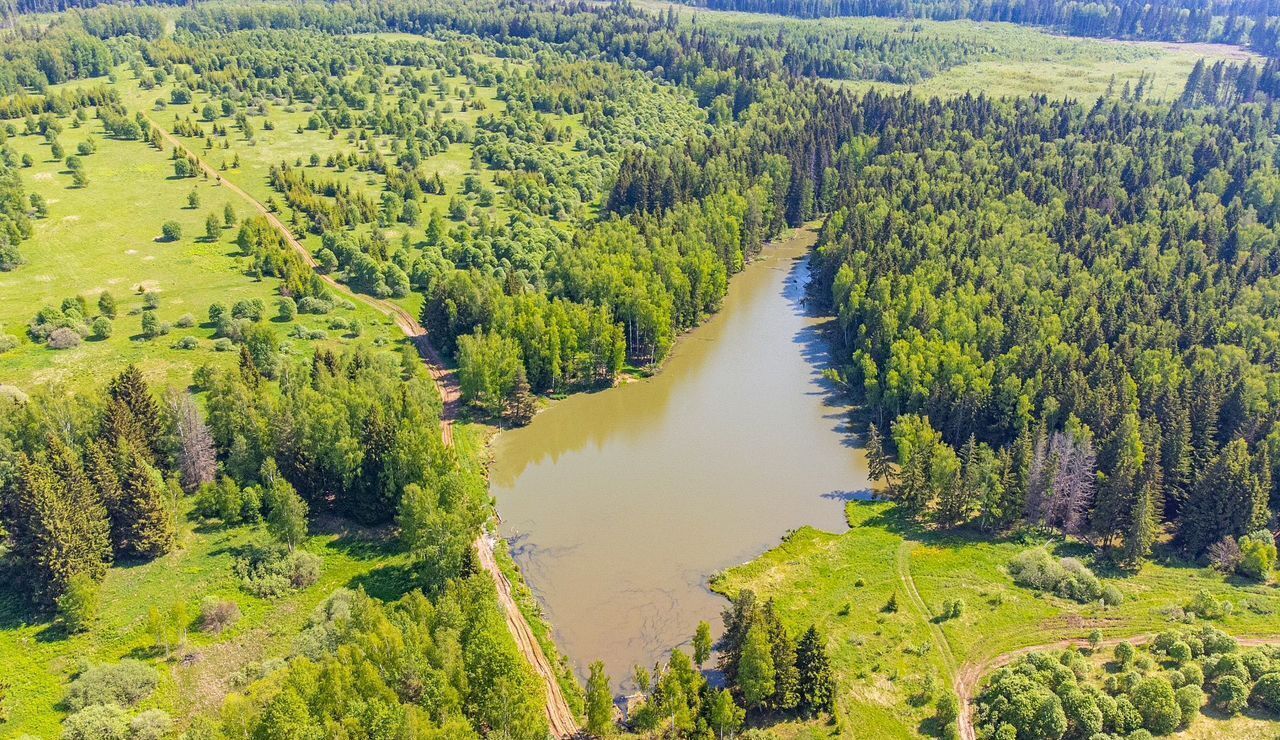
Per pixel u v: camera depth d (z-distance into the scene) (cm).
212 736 8550
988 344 16900
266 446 13275
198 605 11138
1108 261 19875
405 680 8925
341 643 10031
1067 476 12888
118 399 13175
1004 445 14762
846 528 13650
